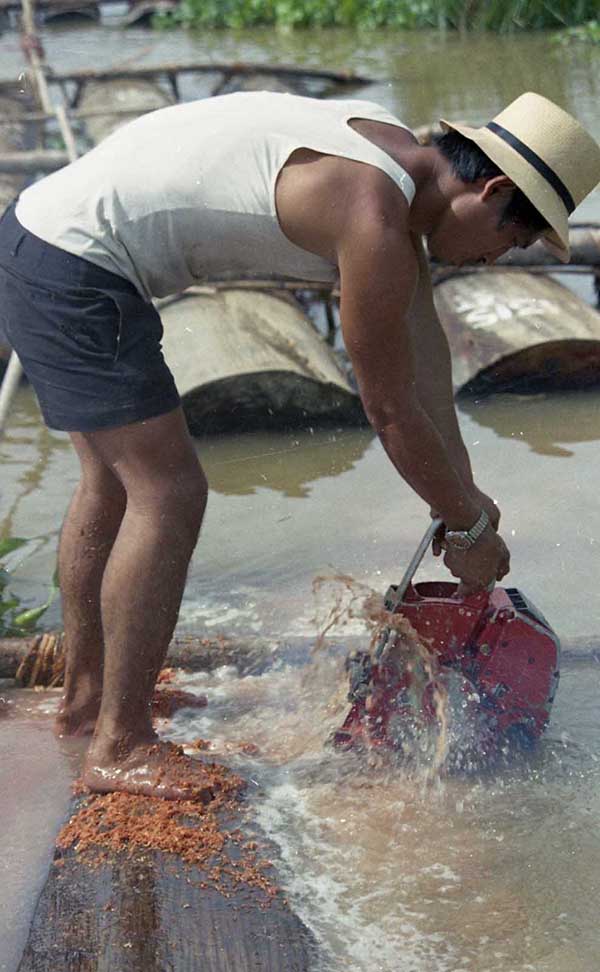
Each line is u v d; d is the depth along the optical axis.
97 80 12.53
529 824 3.02
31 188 3.17
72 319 3.00
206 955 2.55
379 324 2.86
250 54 15.62
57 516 5.11
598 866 2.86
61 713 3.46
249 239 2.98
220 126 2.99
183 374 6.00
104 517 3.34
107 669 3.12
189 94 13.27
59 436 6.02
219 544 4.81
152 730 3.18
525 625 3.22
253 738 3.44
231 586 4.44
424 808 3.09
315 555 4.68
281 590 4.40
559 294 6.69
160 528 3.06
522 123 2.97
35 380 3.12
